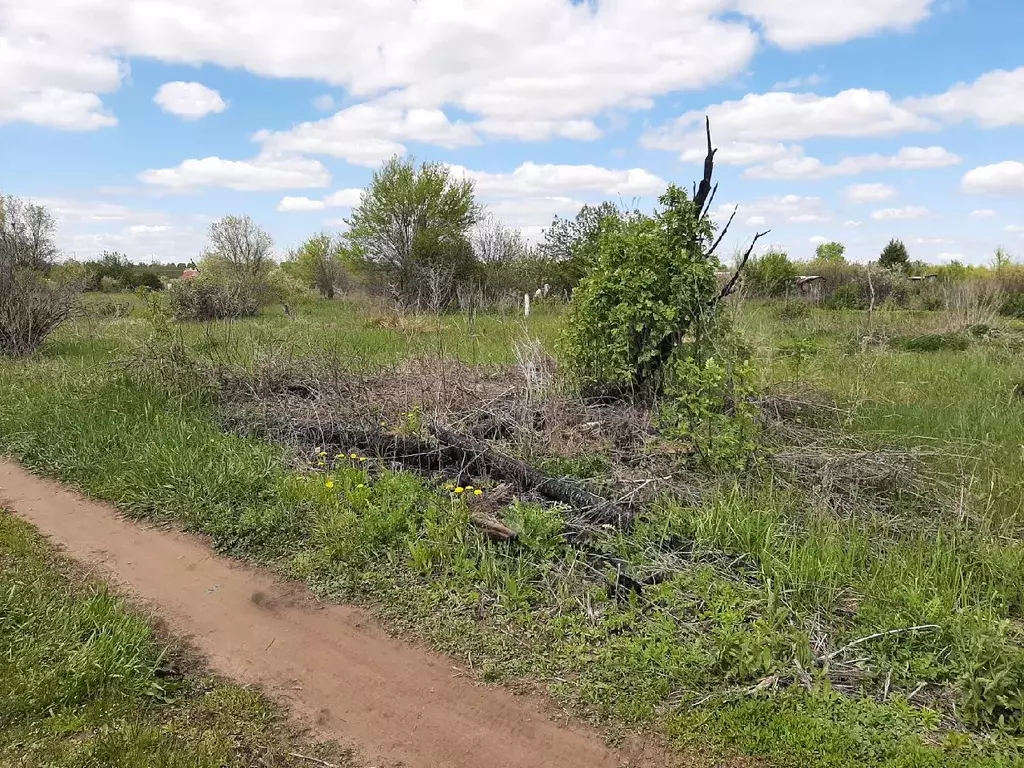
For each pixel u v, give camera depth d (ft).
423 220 85.61
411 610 13.97
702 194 23.34
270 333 39.73
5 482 20.90
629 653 12.20
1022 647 11.94
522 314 50.72
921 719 10.53
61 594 14.10
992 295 62.49
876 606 13.16
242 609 14.25
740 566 14.96
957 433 23.24
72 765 9.52
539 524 15.85
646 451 20.17
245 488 18.88
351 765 10.11
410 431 21.38
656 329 22.68
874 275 70.74
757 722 10.59
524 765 10.14
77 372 31.73
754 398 23.31
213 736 10.39
